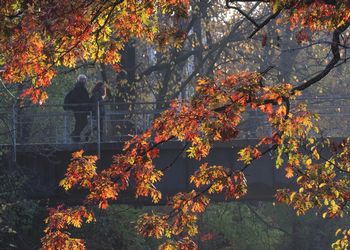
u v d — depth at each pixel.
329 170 26.92
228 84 23.61
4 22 23.81
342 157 27.16
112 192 25.56
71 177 25.61
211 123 23.44
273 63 82.06
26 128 75.50
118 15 25.59
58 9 23.70
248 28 82.69
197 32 85.44
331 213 26.70
